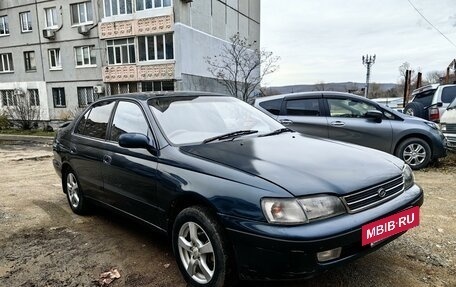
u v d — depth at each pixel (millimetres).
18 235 3881
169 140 3053
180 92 3832
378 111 6441
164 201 2854
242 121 3658
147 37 22594
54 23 26625
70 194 4605
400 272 2826
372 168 2643
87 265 3135
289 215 2160
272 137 3328
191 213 2592
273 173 2396
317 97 6723
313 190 2250
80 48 25641
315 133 6512
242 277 2332
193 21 22797
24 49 27922
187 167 2709
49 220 4344
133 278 2893
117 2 23281
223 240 2406
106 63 24500
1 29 28891
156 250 3400
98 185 3803
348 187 2348
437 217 4008
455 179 5754
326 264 2174
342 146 3131
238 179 2398
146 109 3342
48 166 8586
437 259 3021
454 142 7113
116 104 3834
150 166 2994
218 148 2916
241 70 25500
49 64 27078
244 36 30562
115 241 3637
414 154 6430
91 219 4336
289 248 2100
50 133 21984
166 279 2859
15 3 27594
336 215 2256
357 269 2887
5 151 12695
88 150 3908
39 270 3068
